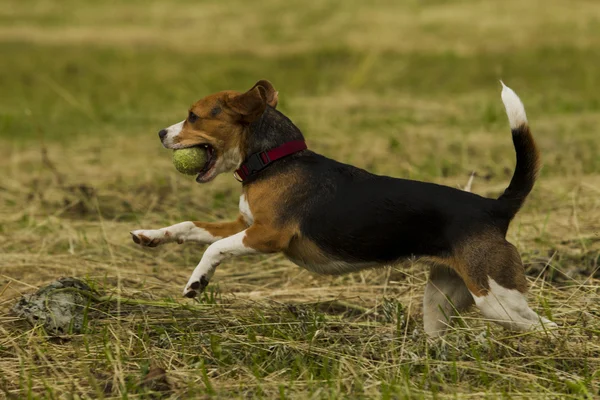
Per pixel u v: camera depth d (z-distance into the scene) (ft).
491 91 79.92
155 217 45.47
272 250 29.81
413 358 27.22
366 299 34.63
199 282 29.50
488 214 27.89
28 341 28.50
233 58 97.86
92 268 37.04
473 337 29.09
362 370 26.45
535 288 33.73
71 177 53.72
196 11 123.75
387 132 63.16
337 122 66.39
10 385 25.80
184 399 24.58
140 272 37.27
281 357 27.58
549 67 88.94
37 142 64.95
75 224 43.93
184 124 31.40
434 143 59.72
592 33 101.50
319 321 30.68
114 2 132.46
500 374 25.93
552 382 25.89
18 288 34.45
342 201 28.94
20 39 108.88
